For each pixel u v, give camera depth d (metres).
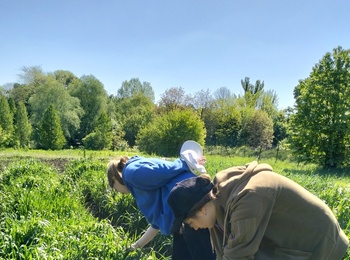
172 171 3.63
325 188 8.50
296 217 2.40
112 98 78.31
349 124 23.72
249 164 2.56
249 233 2.27
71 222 5.05
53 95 53.00
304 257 2.45
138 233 5.92
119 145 40.19
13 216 5.57
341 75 24.39
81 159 12.28
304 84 26.47
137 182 3.63
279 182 2.38
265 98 72.50
